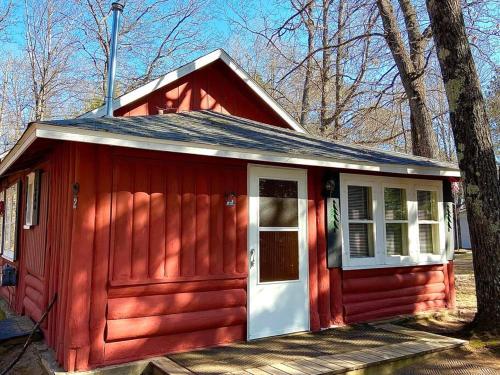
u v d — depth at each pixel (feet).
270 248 17.15
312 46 47.34
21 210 22.99
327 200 18.85
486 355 15.19
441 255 22.65
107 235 13.65
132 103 23.57
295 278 17.65
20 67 74.49
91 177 13.55
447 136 70.33
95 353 13.12
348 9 39.81
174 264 14.78
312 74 51.39
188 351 14.74
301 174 18.33
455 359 14.96
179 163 15.29
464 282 34.94
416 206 21.90
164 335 14.47
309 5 32.12
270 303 16.85
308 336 17.01
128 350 13.71
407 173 20.17
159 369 13.08
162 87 24.43
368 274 19.90
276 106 27.99
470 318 21.71
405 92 34.65
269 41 33.12
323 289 18.47
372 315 19.76
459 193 66.69
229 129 19.51
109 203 13.76
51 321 14.89
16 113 74.28
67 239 13.67
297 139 21.30
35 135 12.29
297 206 18.08
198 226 15.47
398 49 32.71
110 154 13.96
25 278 20.53
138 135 13.04
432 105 57.11
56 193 15.72
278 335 16.89
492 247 16.96
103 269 13.48
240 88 27.48
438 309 22.18
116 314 13.51
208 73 26.40
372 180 20.40
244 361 13.71
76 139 12.21
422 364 14.58
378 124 52.29
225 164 16.33
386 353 14.56
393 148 60.03
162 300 14.42
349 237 19.60
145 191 14.47
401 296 20.92
